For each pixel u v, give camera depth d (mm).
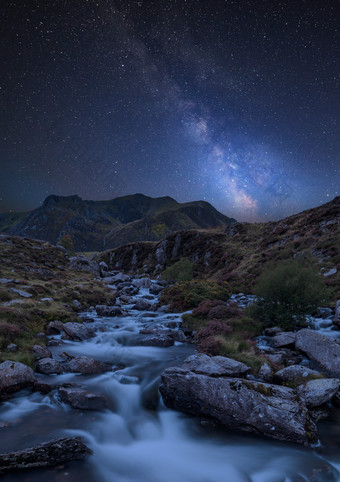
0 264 33406
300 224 48031
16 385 9164
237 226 64562
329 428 7695
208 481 6051
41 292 24422
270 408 7605
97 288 34281
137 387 10078
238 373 9922
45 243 54438
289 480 5992
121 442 7340
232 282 38375
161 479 6066
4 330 13289
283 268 17516
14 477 5504
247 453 6969
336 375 10148
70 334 16062
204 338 15305
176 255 67688
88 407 8422
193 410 8516
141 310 26328
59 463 6035
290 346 13445
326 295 16547
